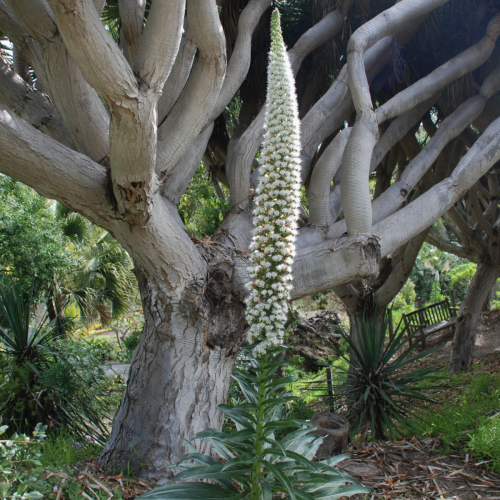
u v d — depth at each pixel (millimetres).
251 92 6566
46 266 8273
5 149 2611
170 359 3555
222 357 3678
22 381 4879
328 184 4457
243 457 2201
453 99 6094
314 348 10977
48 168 2797
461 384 7445
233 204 4391
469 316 9078
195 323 3543
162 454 3402
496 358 9406
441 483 3479
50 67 3045
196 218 8562
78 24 2225
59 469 3240
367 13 5867
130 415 3578
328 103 4777
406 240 4277
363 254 3719
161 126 3629
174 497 2244
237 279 3713
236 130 6246
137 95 2502
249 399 2434
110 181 3078
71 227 10086
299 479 2363
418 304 18797
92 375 5426
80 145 3354
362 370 5195
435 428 4504
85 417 5410
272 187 2273
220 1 4902
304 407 5617
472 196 8594
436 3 4922
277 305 2236
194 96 3467
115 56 2371
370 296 7289
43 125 3785
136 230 3209
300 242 4297
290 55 5129
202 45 3246
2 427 2855
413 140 7289
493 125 4746
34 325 5496
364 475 3664
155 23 2574
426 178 7664
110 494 2971
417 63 6836
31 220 8266
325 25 5387
